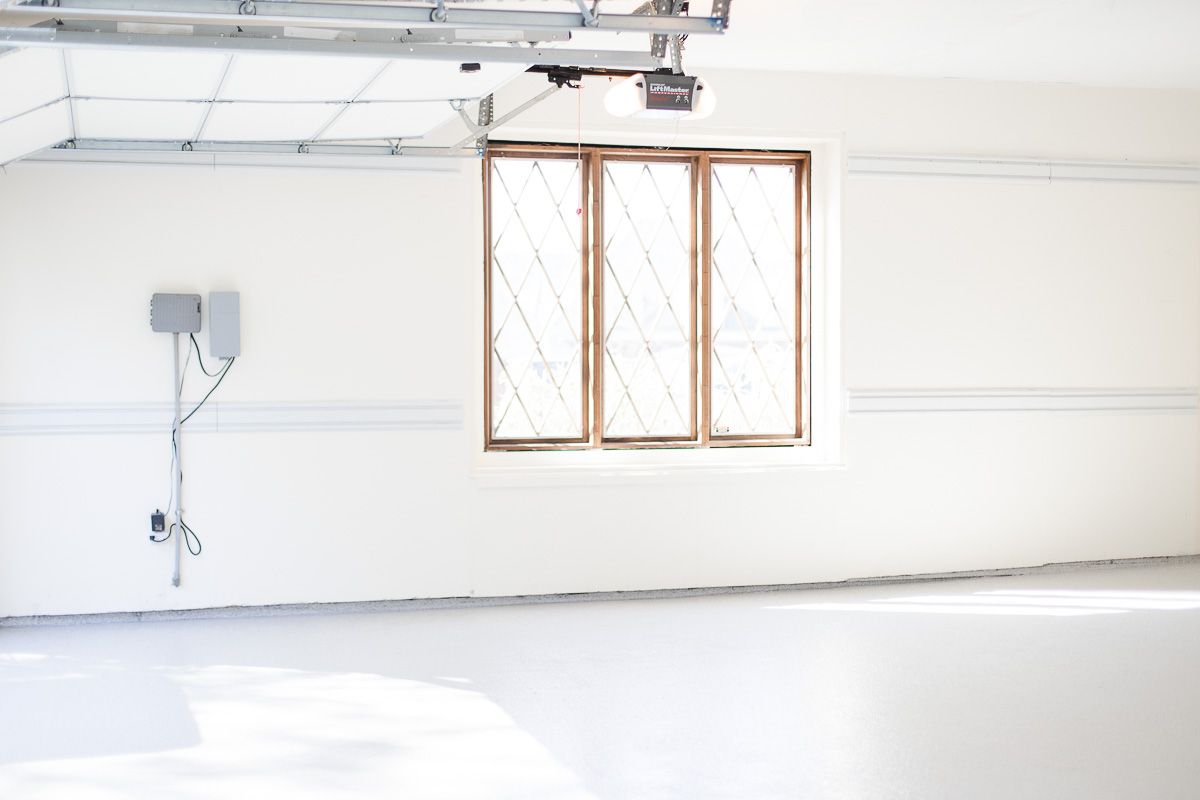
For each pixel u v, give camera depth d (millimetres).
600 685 5109
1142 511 7723
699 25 4160
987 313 7398
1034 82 7398
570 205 7020
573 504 6816
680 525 6965
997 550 7473
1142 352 7680
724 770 4086
